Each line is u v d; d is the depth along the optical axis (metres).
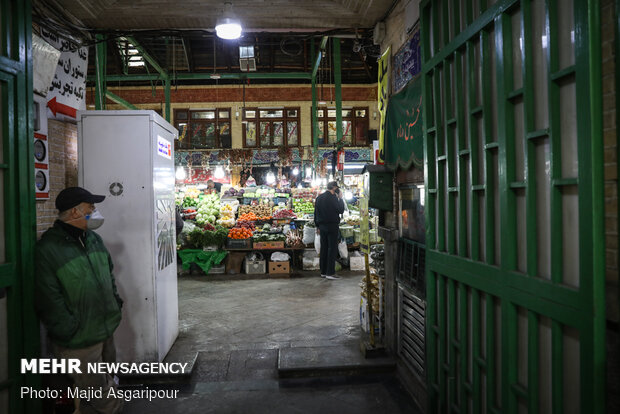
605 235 1.46
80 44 4.17
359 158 15.23
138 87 14.94
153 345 3.73
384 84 4.17
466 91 2.44
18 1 2.52
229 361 4.03
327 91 15.35
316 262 8.75
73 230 2.64
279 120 15.35
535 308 1.79
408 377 3.44
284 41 4.73
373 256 4.48
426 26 2.94
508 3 1.93
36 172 3.25
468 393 2.47
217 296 6.72
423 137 3.00
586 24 1.46
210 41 13.27
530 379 1.84
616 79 1.40
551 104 1.68
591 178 1.45
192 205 10.48
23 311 2.53
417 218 3.46
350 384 3.57
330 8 4.08
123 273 3.67
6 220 2.44
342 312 5.65
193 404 3.26
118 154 3.63
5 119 2.43
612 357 1.42
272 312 5.71
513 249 1.98
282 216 10.05
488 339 2.19
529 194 1.83
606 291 1.45
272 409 3.18
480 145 2.33
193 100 15.09
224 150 13.72
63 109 3.85
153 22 4.35
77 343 2.56
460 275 2.46
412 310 3.47
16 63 2.49
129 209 3.65
